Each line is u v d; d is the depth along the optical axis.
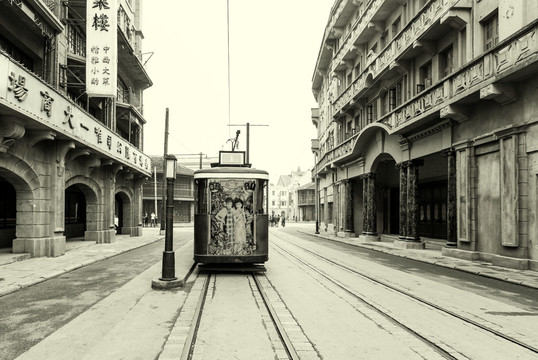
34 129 12.70
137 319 6.23
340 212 30.45
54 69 16.19
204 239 11.15
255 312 6.74
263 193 11.60
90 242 19.56
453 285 9.33
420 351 4.89
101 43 17.38
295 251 17.75
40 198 13.84
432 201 21.25
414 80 18.52
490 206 12.91
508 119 11.98
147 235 29.22
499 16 12.31
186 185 53.53
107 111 22.23
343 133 30.72
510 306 7.22
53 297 7.98
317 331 5.68
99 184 20.39
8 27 13.34
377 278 10.24
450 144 14.97
